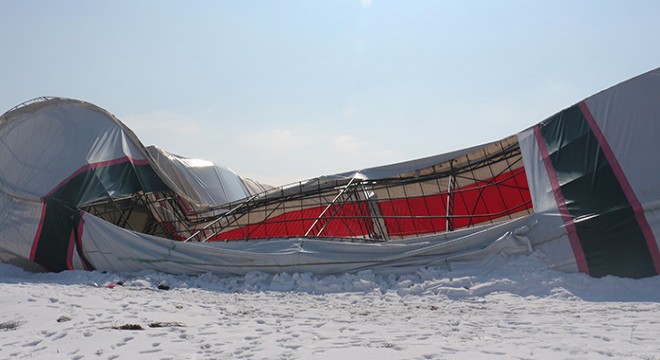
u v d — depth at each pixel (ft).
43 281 66.18
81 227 70.33
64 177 74.18
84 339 28.78
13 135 82.48
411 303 42.96
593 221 46.14
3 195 77.82
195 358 24.02
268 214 90.58
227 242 65.82
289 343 26.43
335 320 34.83
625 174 47.44
